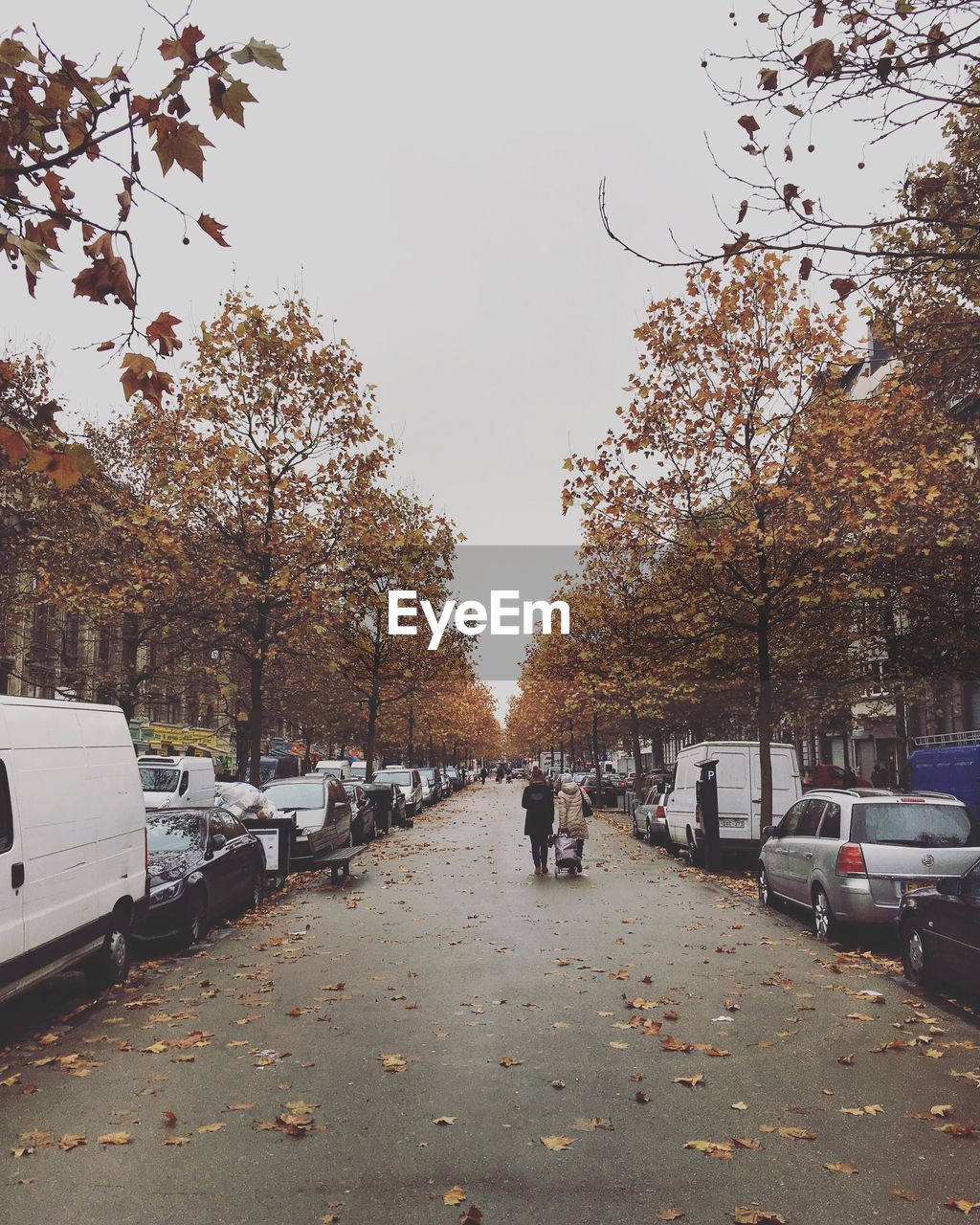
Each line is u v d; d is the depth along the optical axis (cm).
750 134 532
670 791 2403
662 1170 471
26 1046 714
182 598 2456
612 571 2278
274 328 2195
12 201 425
